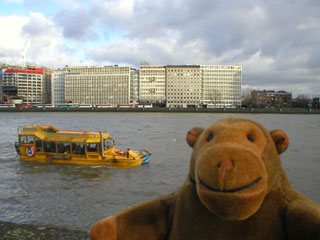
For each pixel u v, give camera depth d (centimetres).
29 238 621
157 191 1769
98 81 19888
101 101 19875
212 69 19288
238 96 19412
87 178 1989
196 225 250
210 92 19288
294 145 3853
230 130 241
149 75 19338
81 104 18888
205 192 213
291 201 235
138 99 19738
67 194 1673
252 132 245
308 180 2073
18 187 1784
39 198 1598
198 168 226
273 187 240
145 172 2183
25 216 1352
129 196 1670
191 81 19112
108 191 1739
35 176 2017
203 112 15900
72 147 2302
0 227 671
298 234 221
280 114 15512
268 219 233
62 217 1348
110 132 5453
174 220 270
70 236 634
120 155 2316
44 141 2366
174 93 19188
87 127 6588
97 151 2266
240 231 236
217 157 217
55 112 16675
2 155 2786
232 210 209
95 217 1358
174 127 6631
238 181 205
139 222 268
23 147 2425
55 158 2338
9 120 9156
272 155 244
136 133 5269
